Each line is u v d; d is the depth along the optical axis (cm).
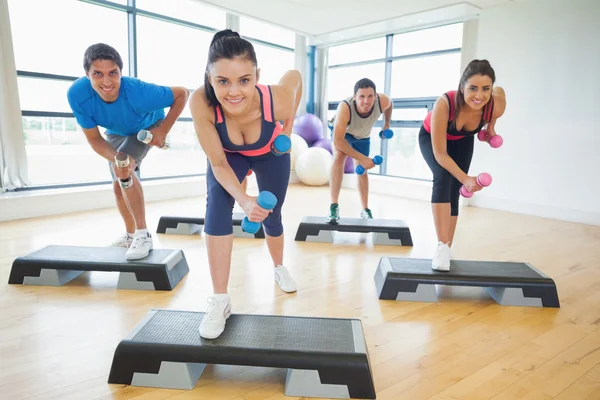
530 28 491
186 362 150
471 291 253
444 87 588
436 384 156
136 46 529
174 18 559
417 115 623
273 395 150
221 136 161
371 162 324
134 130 250
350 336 161
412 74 623
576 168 467
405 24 588
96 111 232
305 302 230
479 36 535
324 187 675
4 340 182
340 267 291
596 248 355
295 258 309
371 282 263
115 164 237
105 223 407
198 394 149
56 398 143
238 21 626
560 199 481
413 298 235
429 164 250
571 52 464
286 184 202
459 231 409
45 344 179
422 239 373
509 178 521
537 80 490
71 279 256
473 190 210
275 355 148
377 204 543
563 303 236
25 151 436
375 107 348
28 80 445
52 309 214
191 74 597
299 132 707
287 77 176
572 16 460
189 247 329
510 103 514
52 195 439
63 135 495
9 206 409
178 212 462
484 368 167
